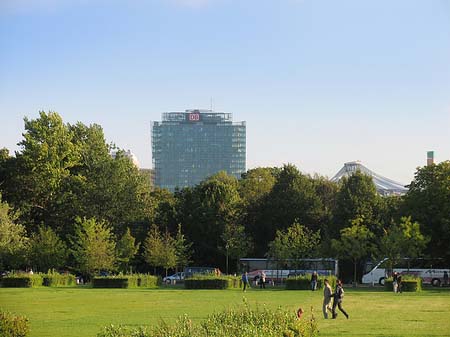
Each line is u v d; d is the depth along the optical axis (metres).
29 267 96.19
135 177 114.75
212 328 21.86
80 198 104.88
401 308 50.31
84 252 91.12
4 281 79.00
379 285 98.56
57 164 107.19
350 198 108.81
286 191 115.06
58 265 94.25
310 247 101.19
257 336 21.17
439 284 97.19
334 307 41.94
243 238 107.38
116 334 21.34
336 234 108.50
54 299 57.66
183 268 111.06
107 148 118.00
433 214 94.56
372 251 96.25
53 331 33.62
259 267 109.38
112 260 93.12
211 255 111.12
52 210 106.19
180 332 20.92
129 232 101.50
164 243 102.75
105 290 73.69
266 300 58.22
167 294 66.56
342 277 112.06
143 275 85.81
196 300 57.03
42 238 94.06
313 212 114.62
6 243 88.75
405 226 90.44
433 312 46.41
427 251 95.75
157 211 114.94
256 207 116.31
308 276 81.94
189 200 112.94
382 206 110.56
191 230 110.81
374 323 38.50
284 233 106.31
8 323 26.17
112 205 105.81
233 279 81.75
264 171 145.25
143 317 40.94
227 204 111.25
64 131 109.75
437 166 97.12
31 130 108.12
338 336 32.06
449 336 32.12
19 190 106.50
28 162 105.44
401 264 99.88
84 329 34.56
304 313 44.84
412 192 97.94
